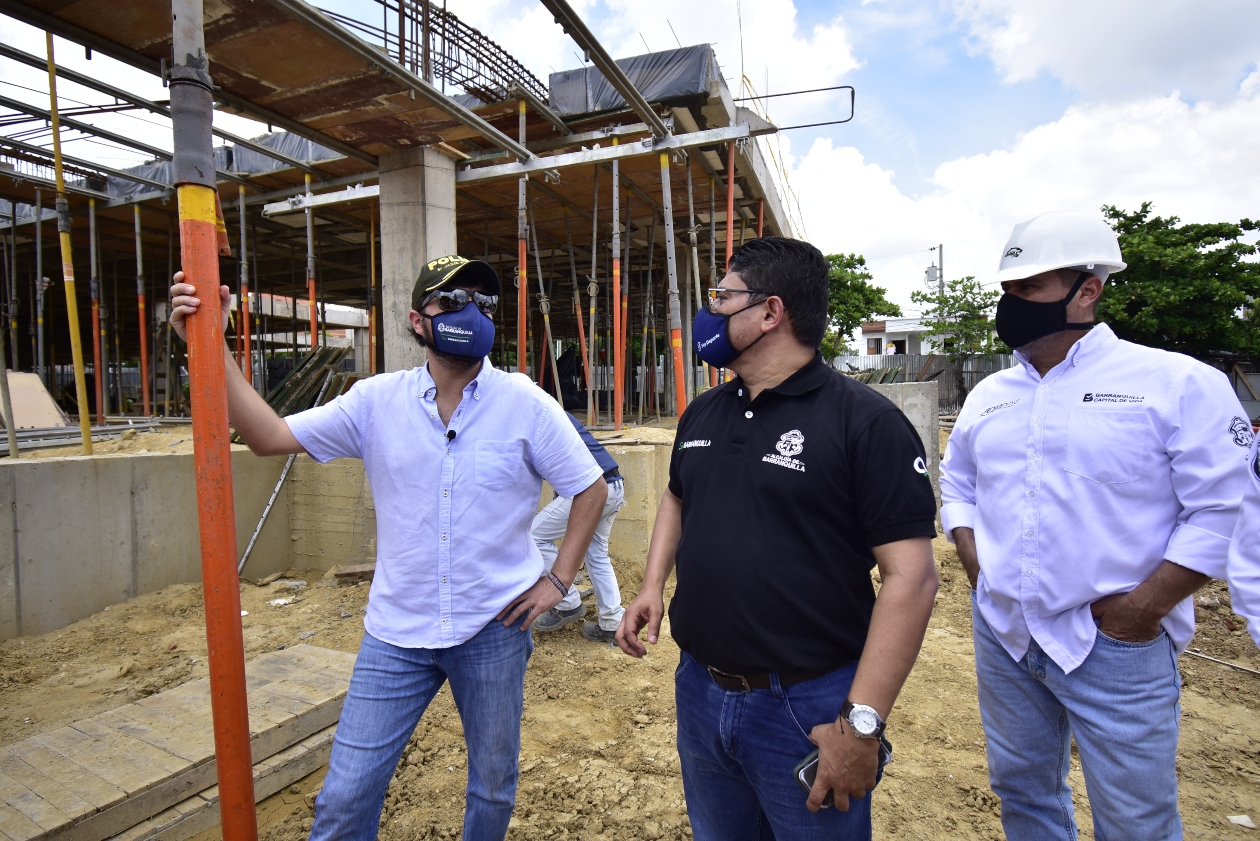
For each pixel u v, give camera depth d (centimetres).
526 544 215
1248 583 147
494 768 204
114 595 498
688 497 177
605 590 439
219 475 161
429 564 196
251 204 831
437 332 192
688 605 166
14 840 214
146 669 404
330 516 614
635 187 813
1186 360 180
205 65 161
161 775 251
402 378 209
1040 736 197
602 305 1466
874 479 147
